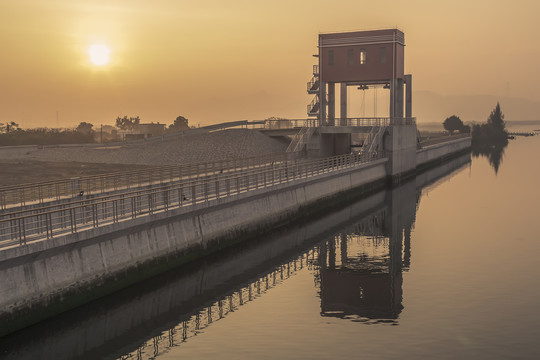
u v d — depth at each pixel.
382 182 68.94
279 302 27.27
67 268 24.08
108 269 26.31
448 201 58.31
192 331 23.62
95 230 25.02
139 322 24.69
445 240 40.28
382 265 33.91
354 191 59.84
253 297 28.05
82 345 22.28
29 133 126.00
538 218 48.06
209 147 81.62
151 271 29.23
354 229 45.00
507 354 20.75
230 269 33.38
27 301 22.11
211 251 34.53
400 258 35.50
